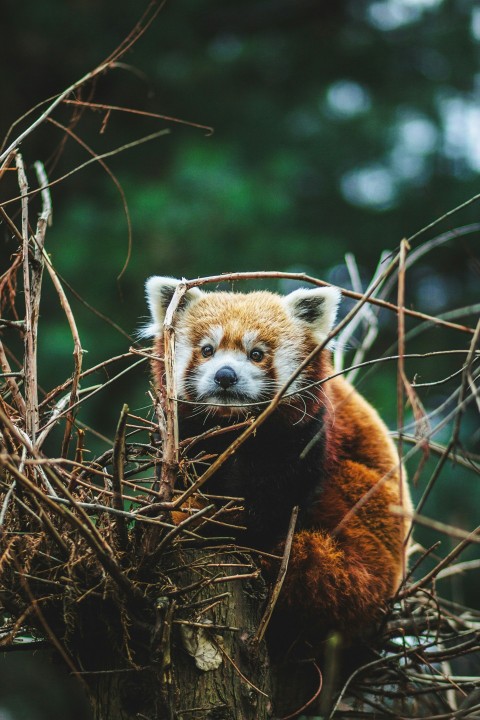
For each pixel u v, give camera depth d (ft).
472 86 48.55
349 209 48.21
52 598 12.32
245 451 17.06
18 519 12.68
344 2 52.85
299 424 17.15
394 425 36.17
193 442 13.44
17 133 44.57
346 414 18.81
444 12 50.72
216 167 41.88
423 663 15.88
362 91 51.47
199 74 46.57
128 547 12.35
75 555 12.23
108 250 39.73
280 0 52.26
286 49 50.08
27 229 14.96
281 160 43.91
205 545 13.52
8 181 39.17
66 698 35.73
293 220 45.06
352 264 20.03
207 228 39.88
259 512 16.63
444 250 46.29
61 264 39.37
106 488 13.20
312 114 48.01
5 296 17.06
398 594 15.52
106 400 38.68
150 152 46.34
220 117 47.85
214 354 17.53
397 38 50.44
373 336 19.76
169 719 11.84
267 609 13.39
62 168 45.03
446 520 36.35
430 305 46.03
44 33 45.55
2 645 12.79
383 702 16.67
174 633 12.49
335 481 17.70
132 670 12.21
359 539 16.61
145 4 46.24
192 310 18.42
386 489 17.51
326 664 15.16
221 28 52.85
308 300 18.65
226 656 12.50
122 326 39.06
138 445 13.64
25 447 12.48
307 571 14.88
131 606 12.12
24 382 14.16
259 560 14.93
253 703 12.71
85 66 45.93
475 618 18.21
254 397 16.93
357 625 15.30
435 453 18.60
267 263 40.34
